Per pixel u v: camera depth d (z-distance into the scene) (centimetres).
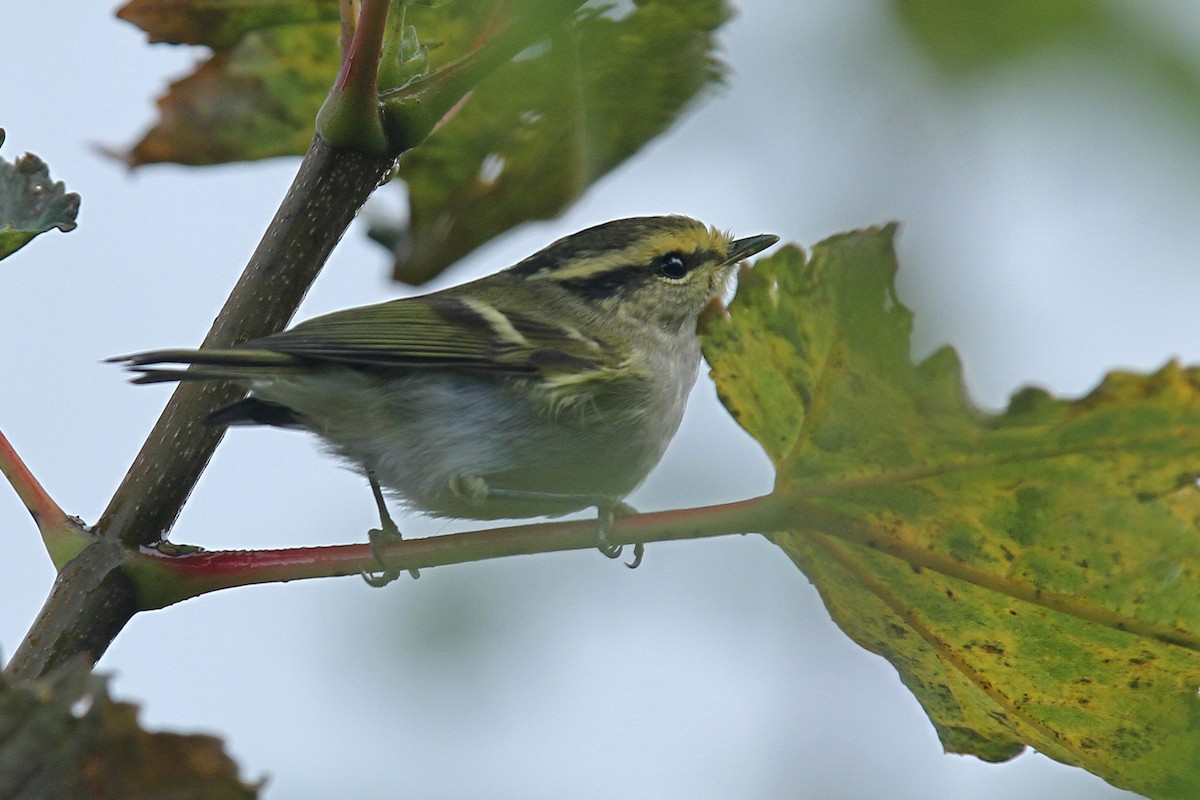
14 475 282
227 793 223
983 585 283
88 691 215
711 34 286
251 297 283
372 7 282
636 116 286
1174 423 263
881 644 284
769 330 282
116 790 220
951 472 282
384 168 283
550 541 283
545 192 287
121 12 286
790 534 283
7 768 214
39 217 283
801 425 283
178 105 287
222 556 282
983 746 284
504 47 283
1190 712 283
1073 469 279
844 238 282
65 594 282
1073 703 283
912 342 274
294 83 287
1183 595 282
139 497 282
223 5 286
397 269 288
